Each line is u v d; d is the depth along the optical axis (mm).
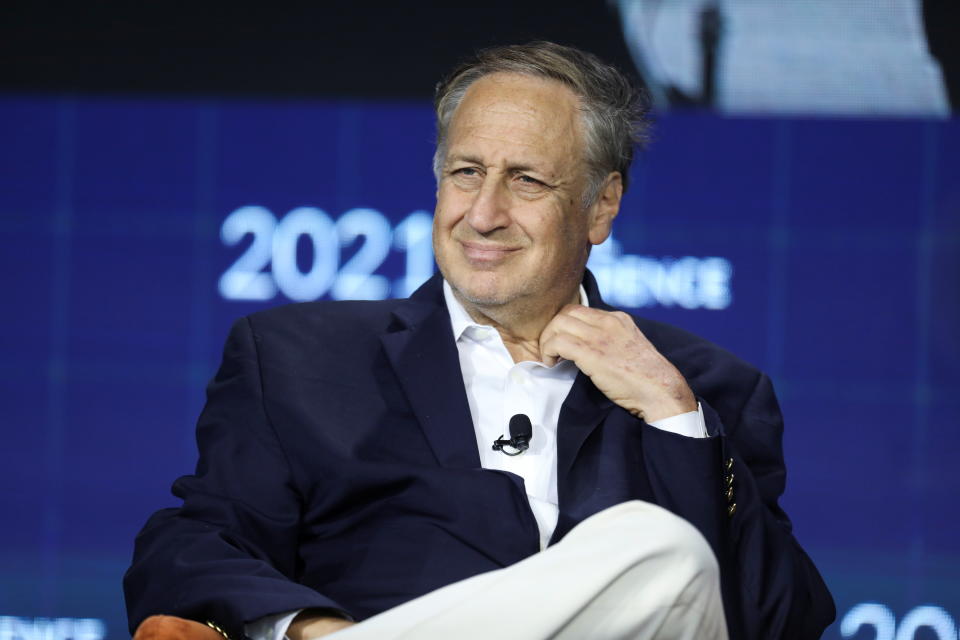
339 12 16203
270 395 7867
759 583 7516
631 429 7926
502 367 8242
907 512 15750
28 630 15930
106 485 16062
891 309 15867
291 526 7602
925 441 15789
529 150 7766
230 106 16234
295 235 16156
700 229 15914
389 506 7559
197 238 16203
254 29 16234
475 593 5805
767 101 15883
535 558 5883
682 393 7836
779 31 15820
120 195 16219
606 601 5789
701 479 7461
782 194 15891
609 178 8336
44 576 15969
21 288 16188
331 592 7492
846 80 15836
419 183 16156
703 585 5848
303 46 16234
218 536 7238
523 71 8031
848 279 15875
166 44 16250
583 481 7727
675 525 5910
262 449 7719
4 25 16188
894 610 15680
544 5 15984
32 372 16141
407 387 7871
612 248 15906
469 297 7918
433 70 16188
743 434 8500
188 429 16125
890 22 15789
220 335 16156
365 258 16109
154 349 16172
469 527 7402
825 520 15781
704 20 15852
